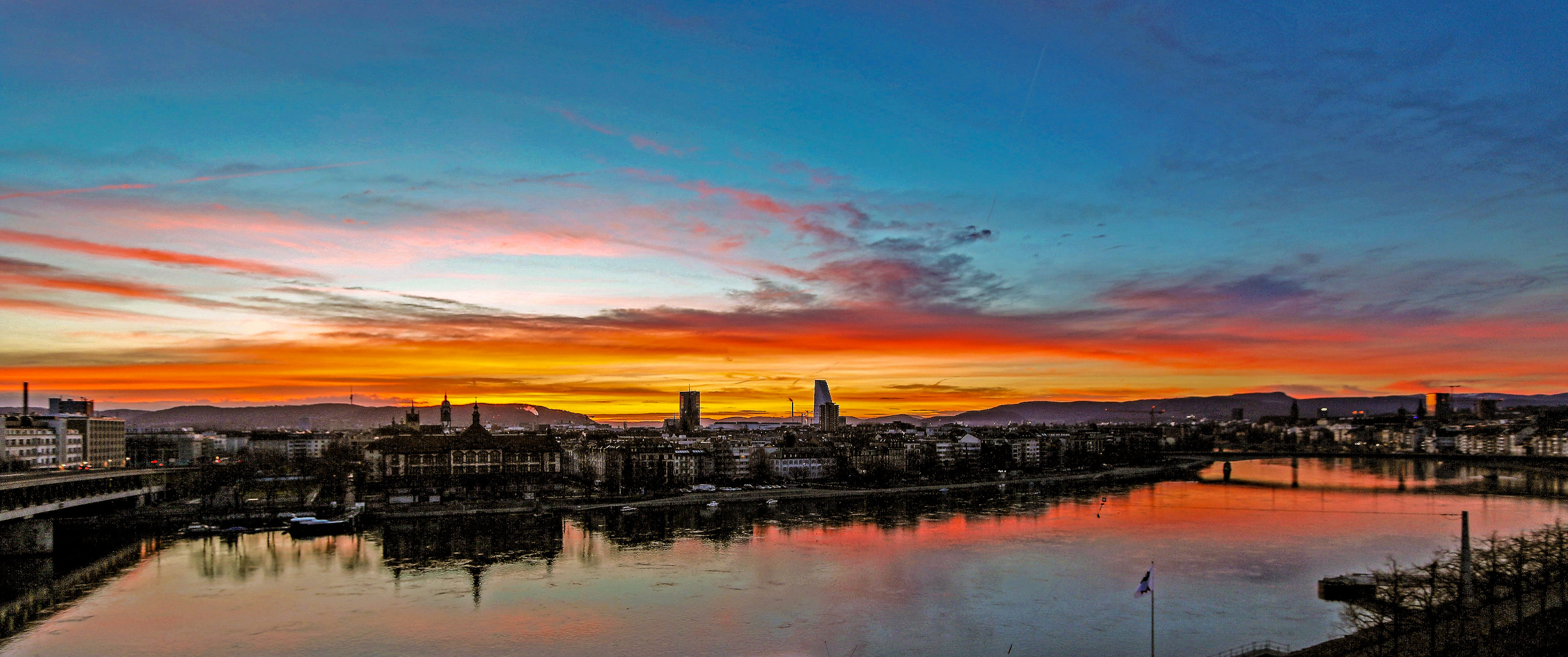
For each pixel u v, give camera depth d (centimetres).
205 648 19500
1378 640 16188
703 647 19662
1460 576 19650
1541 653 16012
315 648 19525
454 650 19438
